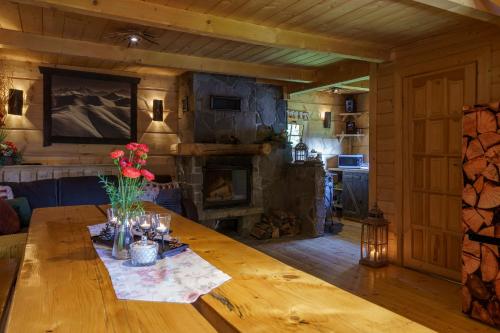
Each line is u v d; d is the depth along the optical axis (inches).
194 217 179.2
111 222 78.0
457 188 135.6
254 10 115.6
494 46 124.5
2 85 181.2
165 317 42.6
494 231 100.7
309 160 228.7
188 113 211.0
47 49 146.4
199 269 60.1
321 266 157.8
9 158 173.6
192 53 172.6
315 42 140.8
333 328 39.7
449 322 104.9
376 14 119.3
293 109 266.4
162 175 212.7
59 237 83.0
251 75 194.1
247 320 41.6
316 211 212.2
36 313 43.4
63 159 195.0
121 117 208.1
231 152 202.1
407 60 153.1
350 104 282.8
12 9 119.0
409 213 153.7
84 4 99.4
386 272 149.3
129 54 162.4
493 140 100.3
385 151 164.1
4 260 97.7
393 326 40.3
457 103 135.3
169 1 108.3
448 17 122.0
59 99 193.2
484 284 103.2
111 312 43.8
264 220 220.7
